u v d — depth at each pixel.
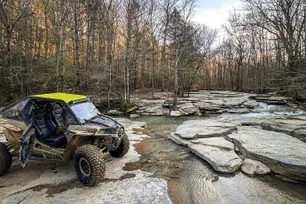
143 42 19.66
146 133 8.20
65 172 4.33
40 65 15.78
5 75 16.20
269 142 5.87
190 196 3.59
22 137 3.63
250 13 26.11
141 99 17.88
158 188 3.76
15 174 4.23
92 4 18.78
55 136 4.41
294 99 17.25
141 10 19.53
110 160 5.11
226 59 40.78
